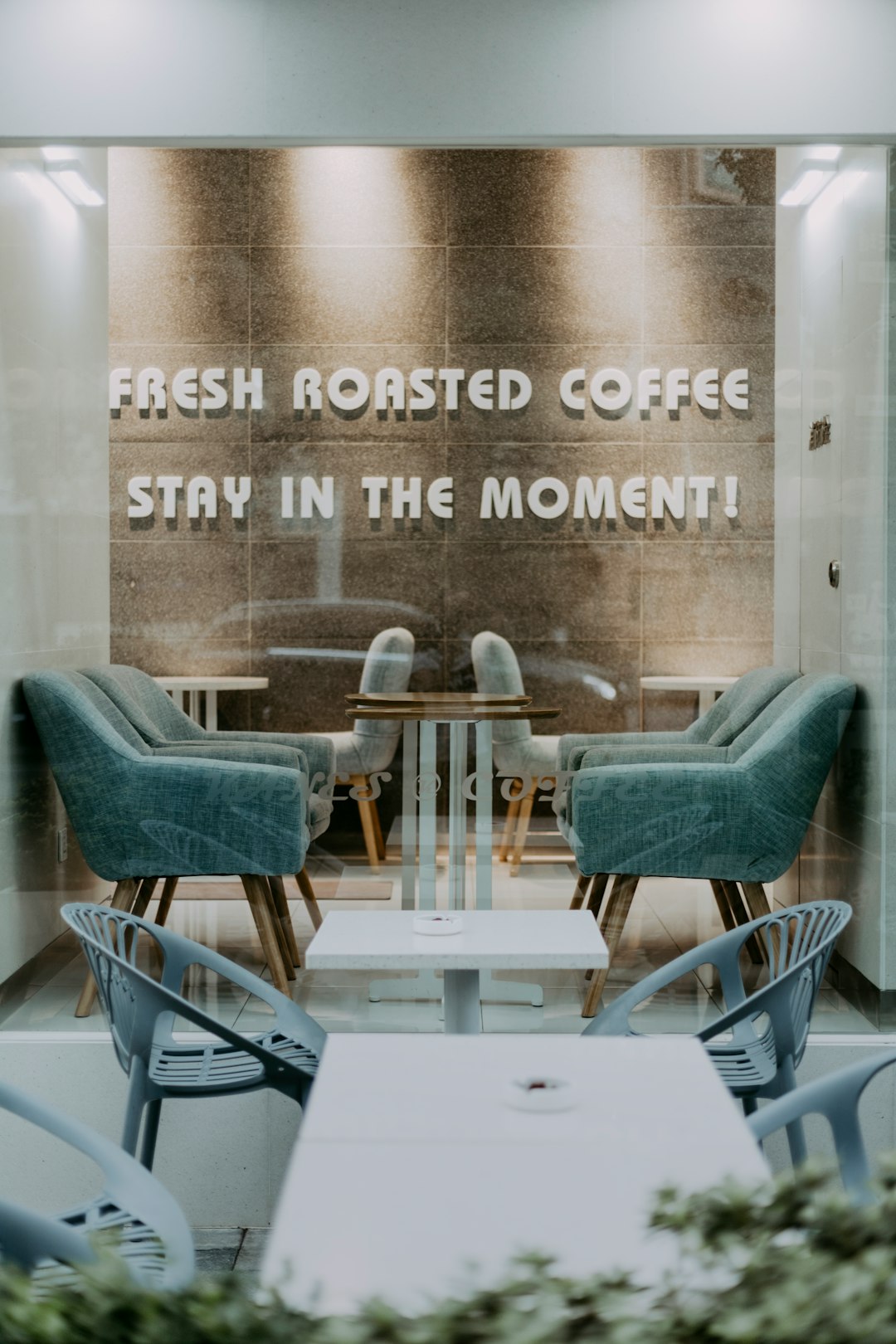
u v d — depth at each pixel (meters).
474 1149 1.55
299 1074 2.50
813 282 3.58
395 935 2.76
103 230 3.63
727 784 3.62
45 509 3.68
